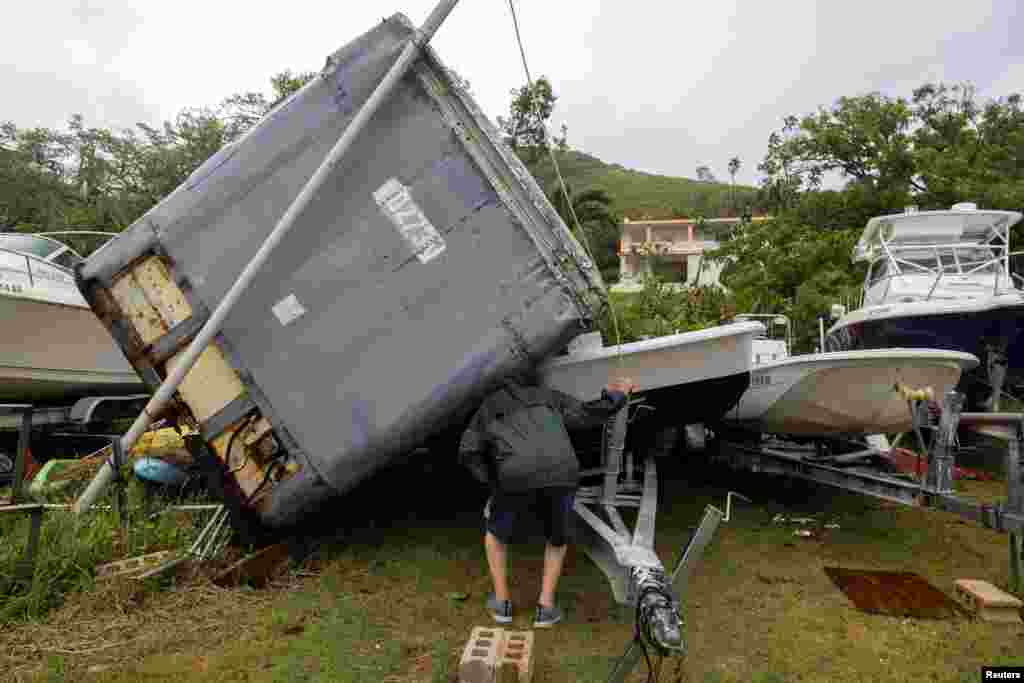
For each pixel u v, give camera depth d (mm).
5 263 6402
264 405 4020
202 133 27875
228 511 4281
